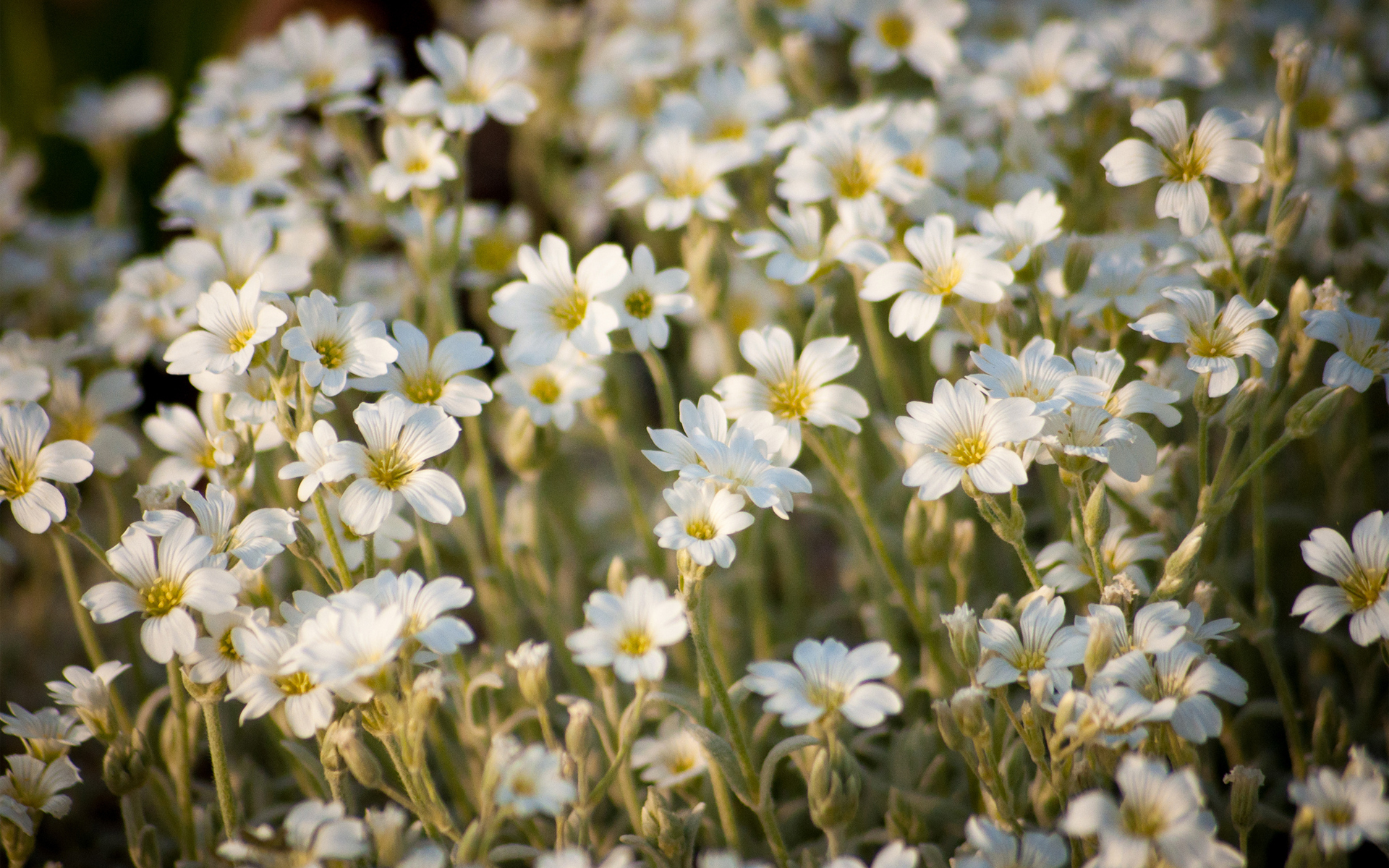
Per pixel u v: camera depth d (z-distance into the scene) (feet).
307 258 1.97
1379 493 1.98
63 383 1.89
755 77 2.09
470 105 1.93
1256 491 1.81
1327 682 1.90
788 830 1.87
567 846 1.74
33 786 1.76
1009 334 1.79
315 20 2.05
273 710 1.81
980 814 1.82
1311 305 1.80
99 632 2.08
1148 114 1.83
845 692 1.73
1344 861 1.71
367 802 1.93
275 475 1.88
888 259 1.84
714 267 1.93
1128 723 1.69
